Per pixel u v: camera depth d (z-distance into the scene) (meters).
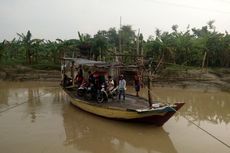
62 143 10.07
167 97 21.52
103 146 9.92
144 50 31.88
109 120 13.23
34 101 18.34
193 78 28.84
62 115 14.27
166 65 31.73
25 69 33.00
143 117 11.74
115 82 15.70
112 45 37.28
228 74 31.45
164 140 10.63
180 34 35.97
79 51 35.38
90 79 14.95
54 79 30.78
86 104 14.21
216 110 16.75
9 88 24.78
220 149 9.77
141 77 16.22
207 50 33.56
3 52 34.75
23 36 35.59
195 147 9.94
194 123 13.36
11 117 13.76
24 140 10.26
